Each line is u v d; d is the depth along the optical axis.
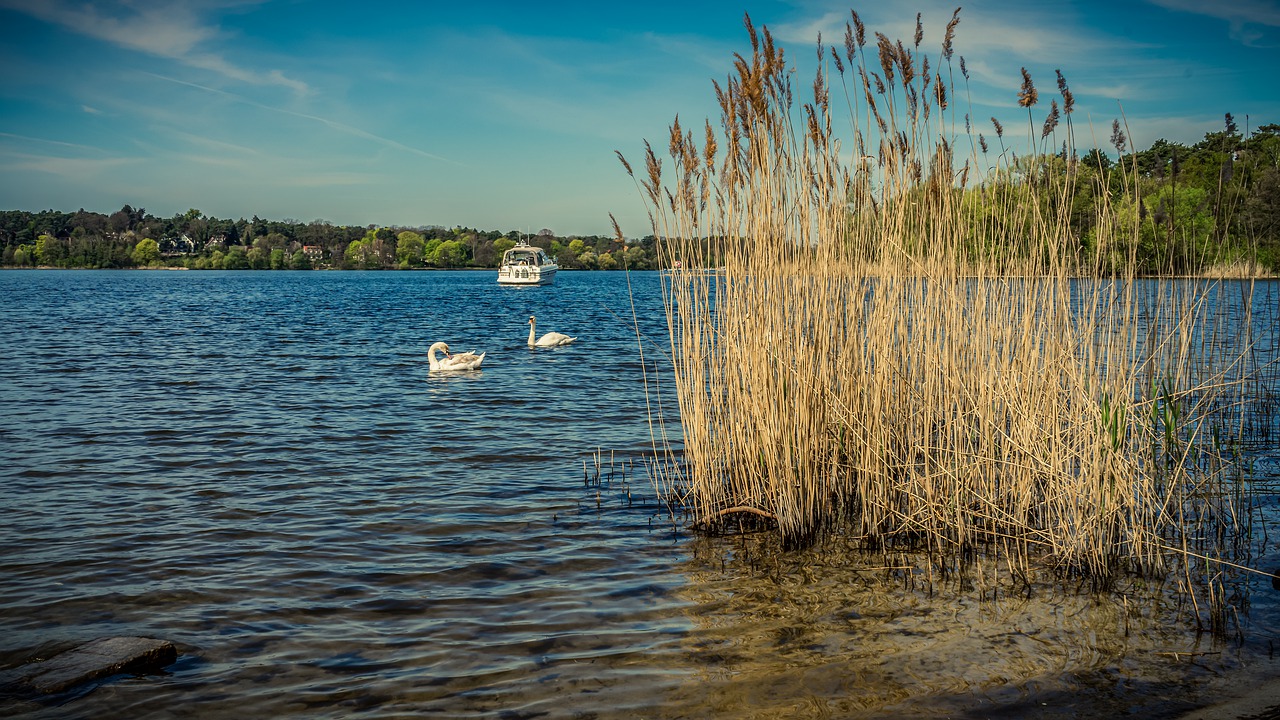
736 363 8.38
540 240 160.62
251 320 42.41
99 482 10.09
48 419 14.10
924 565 7.27
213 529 8.32
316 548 7.79
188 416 14.59
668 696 5.04
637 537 8.11
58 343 28.09
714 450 8.45
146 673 5.36
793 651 5.62
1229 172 8.23
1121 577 6.92
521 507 9.16
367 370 21.81
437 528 8.40
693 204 8.30
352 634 5.96
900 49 7.78
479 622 6.15
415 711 4.89
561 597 6.62
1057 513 7.37
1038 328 7.64
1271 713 4.66
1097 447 6.97
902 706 4.86
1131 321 7.43
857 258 8.04
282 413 15.04
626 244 8.30
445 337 33.19
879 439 7.79
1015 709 4.80
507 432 13.41
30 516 8.69
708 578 7.01
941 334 8.17
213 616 6.26
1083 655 5.48
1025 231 7.99
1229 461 7.93
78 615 6.27
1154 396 7.64
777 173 7.95
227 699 5.05
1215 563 7.06
